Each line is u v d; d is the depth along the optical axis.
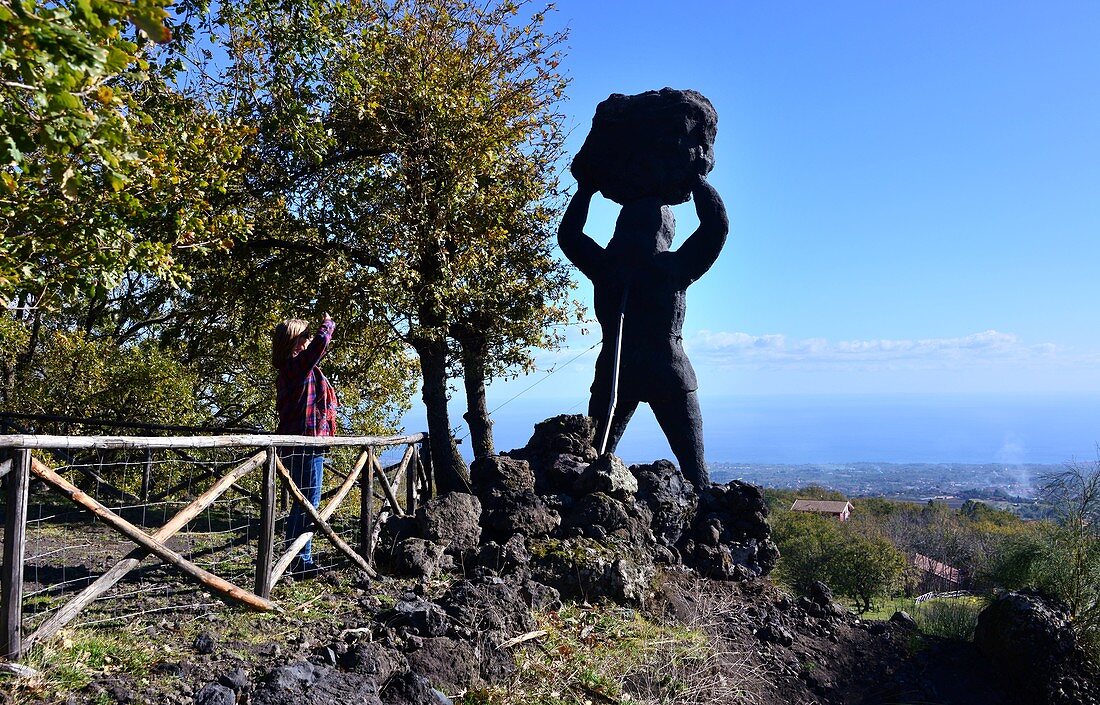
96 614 4.63
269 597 5.17
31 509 8.24
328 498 6.34
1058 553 7.60
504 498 7.39
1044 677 6.59
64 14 3.33
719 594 7.39
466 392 12.20
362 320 10.95
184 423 12.34
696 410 9.42
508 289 11.55
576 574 6.47
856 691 6.45
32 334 12.45
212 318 12.55
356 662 4.32
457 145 10.92
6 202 6.05
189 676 3.92
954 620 7.86
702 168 9.45
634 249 9.40
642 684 5.32
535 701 4.68
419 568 6.22
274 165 11.15
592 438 8.80
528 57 12.12
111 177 4.60
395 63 11.27
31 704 3.33
